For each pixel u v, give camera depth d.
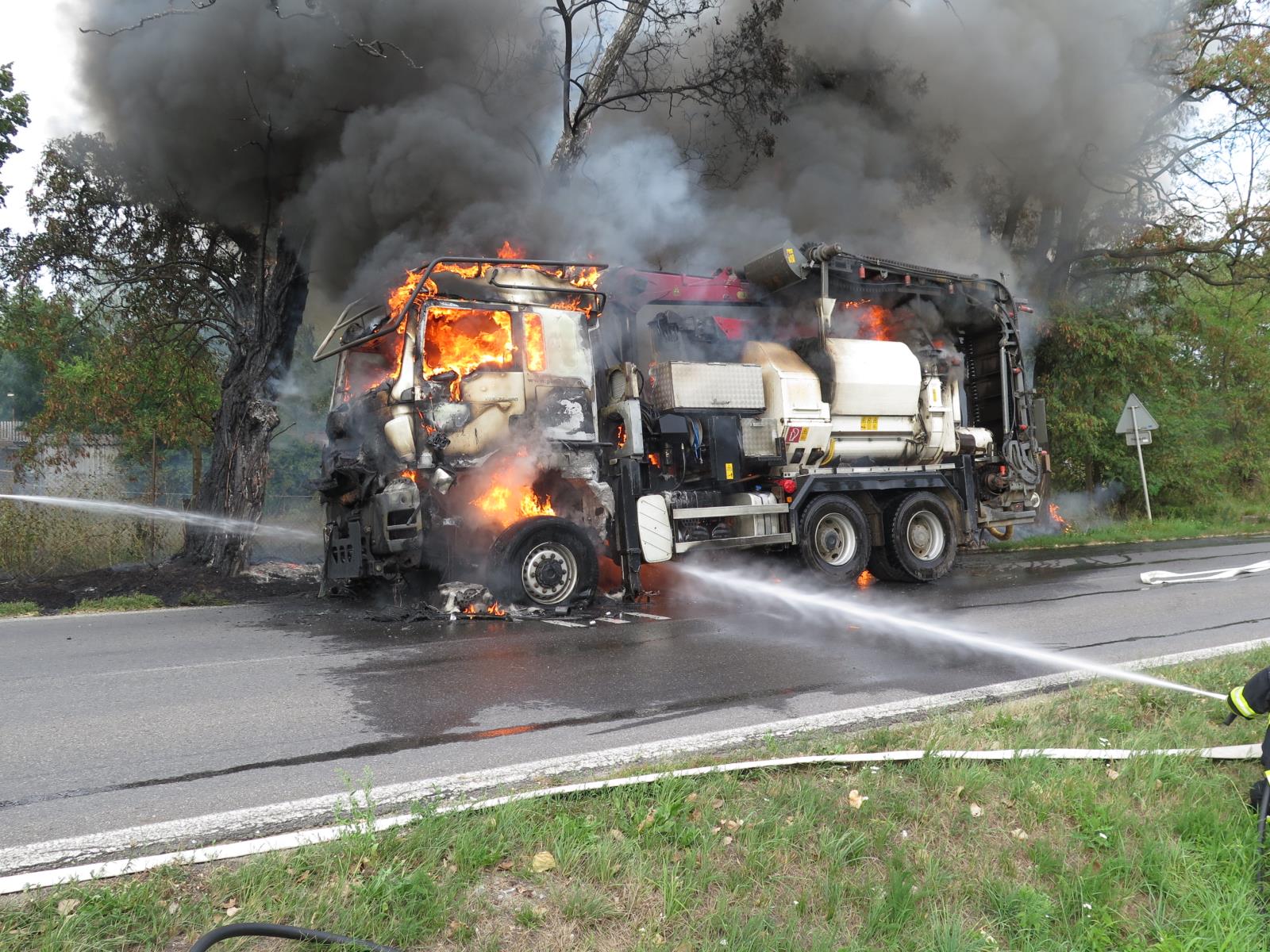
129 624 8.02
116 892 2.50
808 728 4.33
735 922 2.42
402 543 7.68
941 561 10.40
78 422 13.27
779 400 9.41
